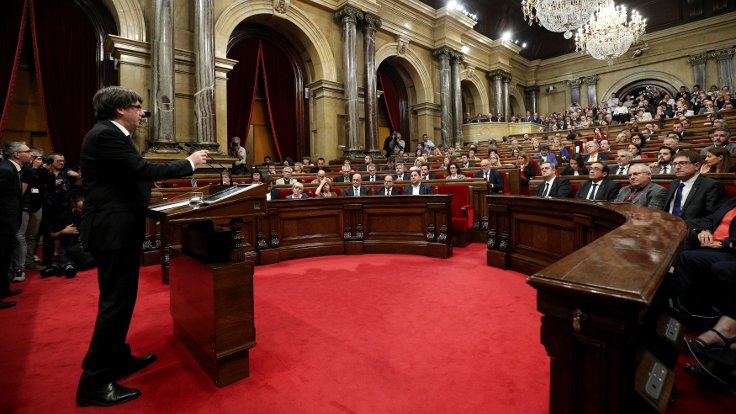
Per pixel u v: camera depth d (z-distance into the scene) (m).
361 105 12.73
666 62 18.31
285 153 12.27
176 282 2.48
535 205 3.87
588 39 13.07
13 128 8.51
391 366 2.13
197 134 8.66
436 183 6.31
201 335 2.08
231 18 9.93
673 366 1.50
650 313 1.47
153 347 2.42
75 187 4.78
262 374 2.07
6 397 1.89
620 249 1.34
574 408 1.03
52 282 4.02
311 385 1.96
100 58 8.89
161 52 8.06
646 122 10.51
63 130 8.63
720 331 1.98
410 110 15.77
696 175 3.17
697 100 12.01
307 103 12.58
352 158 11.79
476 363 2.14
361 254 5.19
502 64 18.80
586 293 0.95
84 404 1.81
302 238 5.08
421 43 15.12
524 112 21.56
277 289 3.61
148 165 1.80
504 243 4.27
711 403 1.72
